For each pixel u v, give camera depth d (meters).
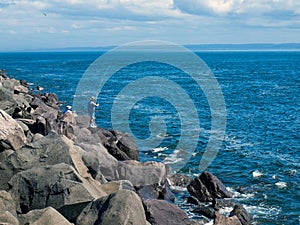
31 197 14.70
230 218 18.62
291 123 43.94
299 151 32.62
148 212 17.17
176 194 22.77
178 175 24.67
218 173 26.91
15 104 27.92
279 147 33.75
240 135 37.62
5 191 14.27
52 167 15.39
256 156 30.81
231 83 89.06
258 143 34.81
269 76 108.94
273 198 22.80
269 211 21.20
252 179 25.95
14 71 120.50
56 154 16.81
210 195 22.23
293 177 26.39
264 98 64.50
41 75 104.12
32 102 36.81
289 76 109.06
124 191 13.53
